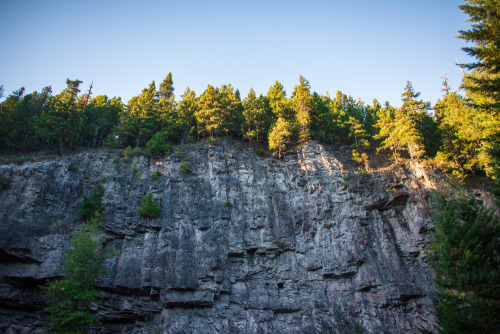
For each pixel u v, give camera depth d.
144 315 35.25
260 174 49.56
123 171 46.25
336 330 35.69
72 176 42.66
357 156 51.66
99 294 31.55
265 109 60.34
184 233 40.28
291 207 46.12
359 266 40.47
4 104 54.47
